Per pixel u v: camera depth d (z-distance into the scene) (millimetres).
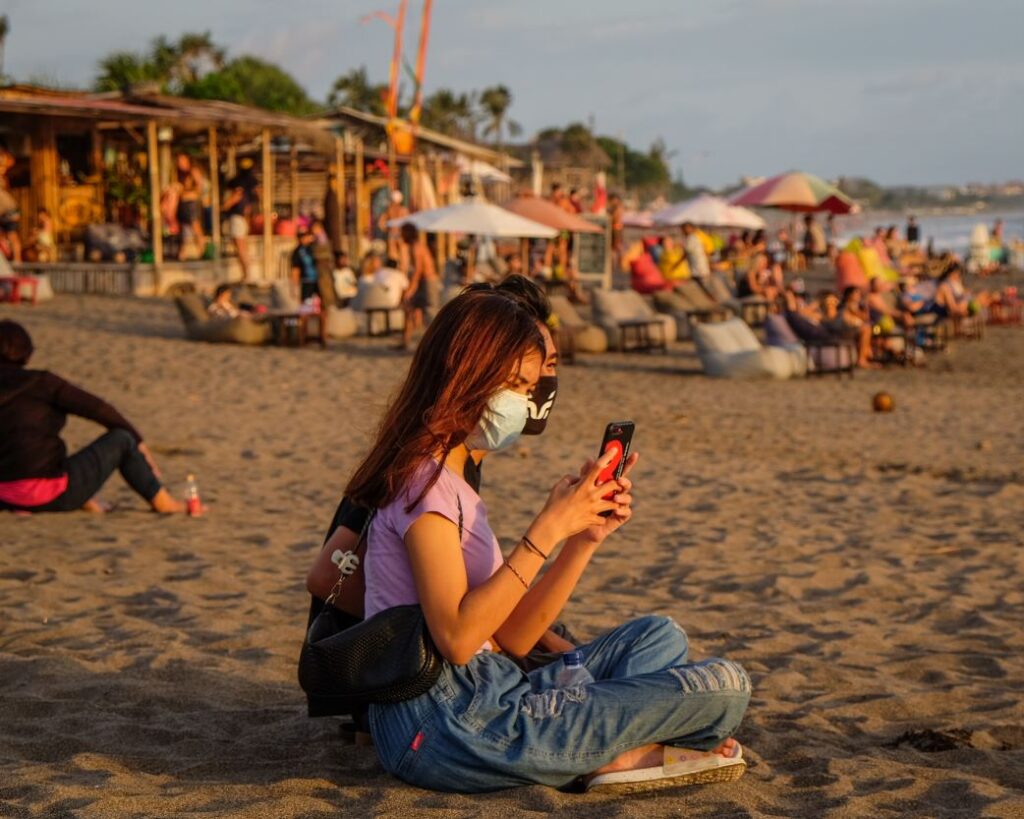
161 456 10742
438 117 110438
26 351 7801
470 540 3133
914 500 9508
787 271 39531
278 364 16766
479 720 3199
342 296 21797
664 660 3549
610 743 3234
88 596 6047
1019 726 4383
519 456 11180
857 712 4551
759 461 11359
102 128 26500
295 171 32656
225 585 6398
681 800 3299
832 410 14891
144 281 24094
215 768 3689
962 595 6625
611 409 14523
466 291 3170
